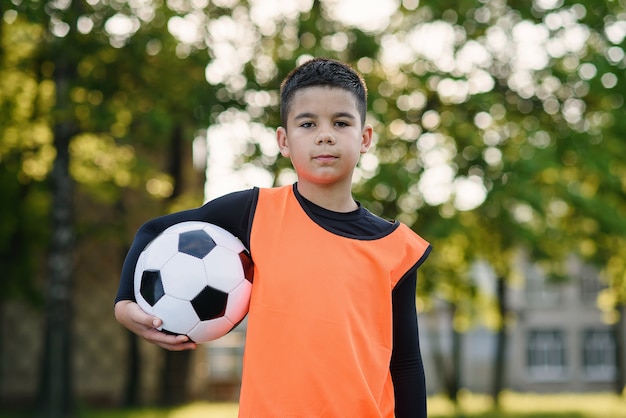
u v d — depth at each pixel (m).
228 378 22.66
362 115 2.58
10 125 13.16
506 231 13.02
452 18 12.47
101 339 19.34
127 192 18.33
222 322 2.62
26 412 15.95
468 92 12.60
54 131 12.54
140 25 11.59
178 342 2.59
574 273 36.38
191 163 17.53
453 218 12.06
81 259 19.39
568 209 13.06
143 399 19.27
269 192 2.67
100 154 13.95
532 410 18.91
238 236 2.68
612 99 12.57
